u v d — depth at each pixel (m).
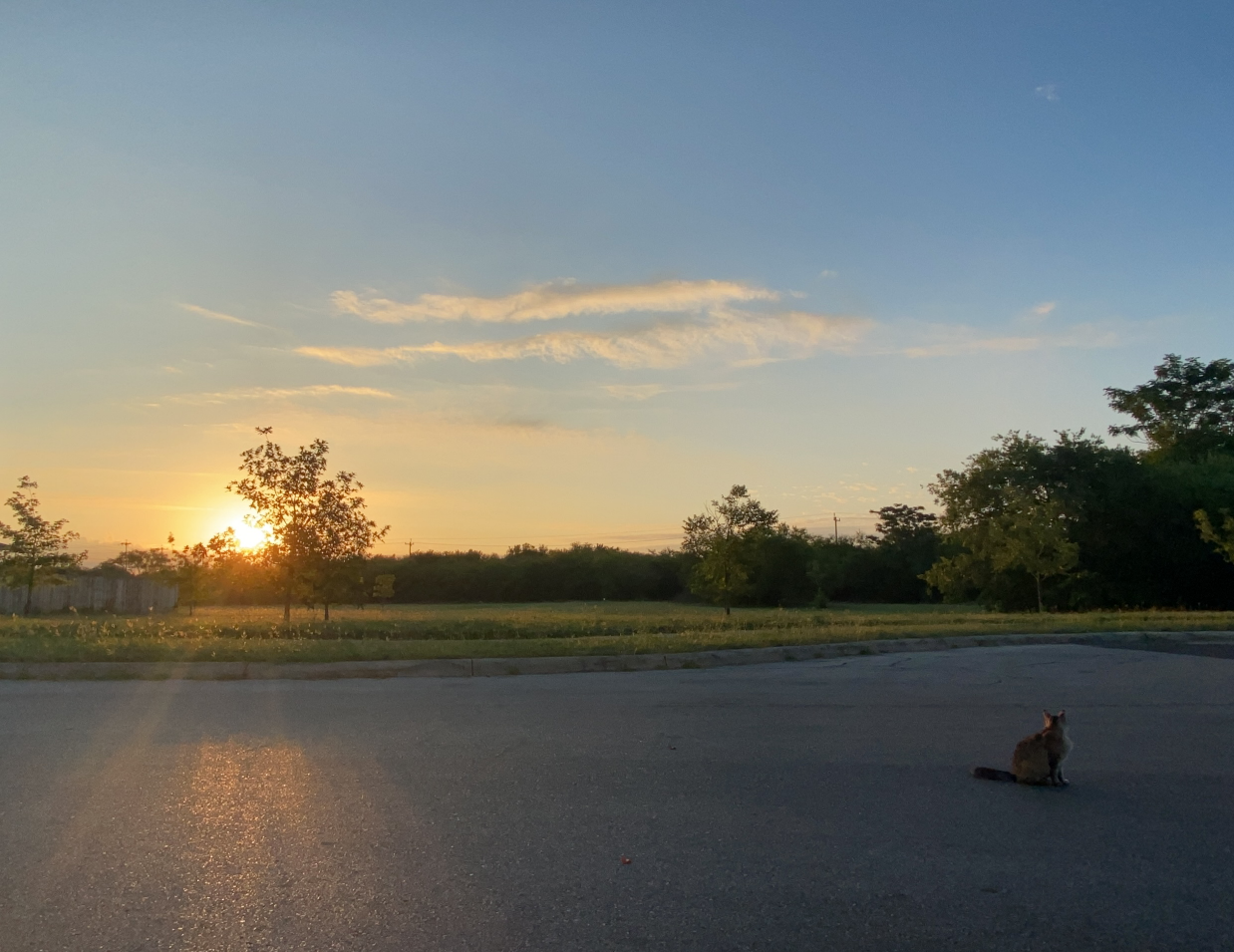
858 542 79.88
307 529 25.81
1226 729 9.04
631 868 5.06
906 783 6.92
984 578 39.62
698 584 36.09
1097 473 37.09
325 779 6.95
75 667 12.63
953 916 4.46
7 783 6.77
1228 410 50.31
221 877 4.89
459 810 6.13
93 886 4.76
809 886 4.82
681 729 8.95
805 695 11.14
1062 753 6.79
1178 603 37.19
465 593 80.38
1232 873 5.04
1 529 33.25
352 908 4.50
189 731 8.77
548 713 9.83
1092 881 4.91
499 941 4.16
